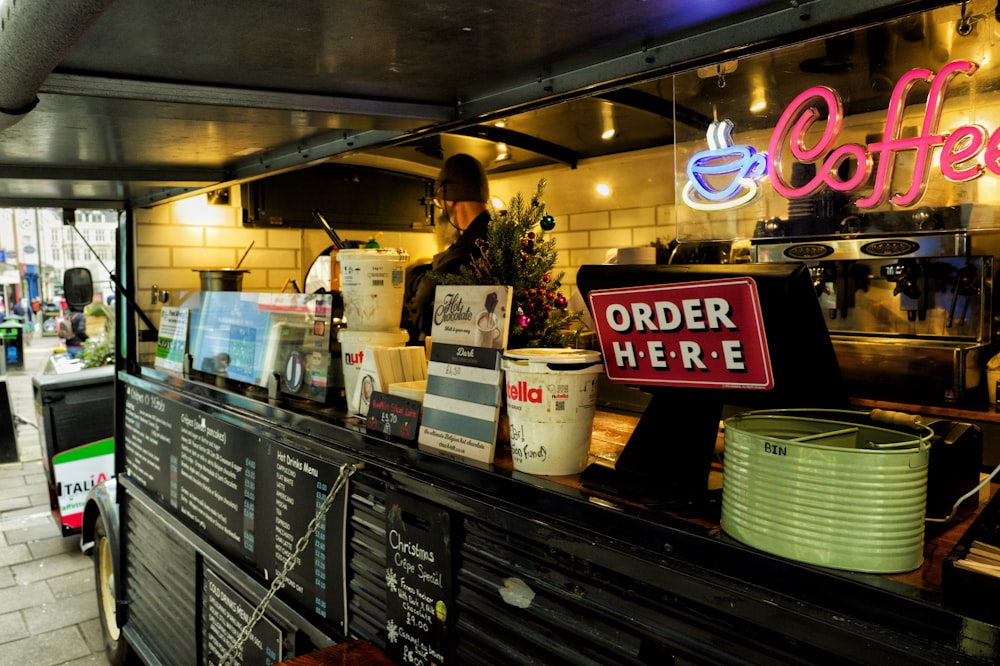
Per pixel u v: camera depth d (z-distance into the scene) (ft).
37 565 20.03
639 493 5.47
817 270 14.10
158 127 9.46
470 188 10.43
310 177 15.37
